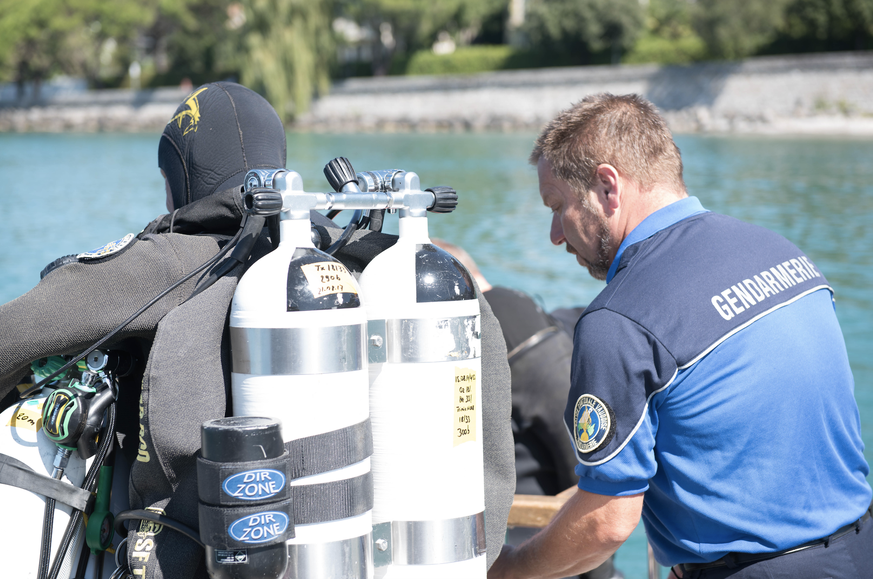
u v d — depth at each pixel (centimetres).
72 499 143
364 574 134
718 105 5225
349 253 160
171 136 173
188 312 135
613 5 5494
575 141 205
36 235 1764
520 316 310
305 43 5212
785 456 185
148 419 131
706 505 188
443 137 5338
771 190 2402
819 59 4922
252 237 142
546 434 303
